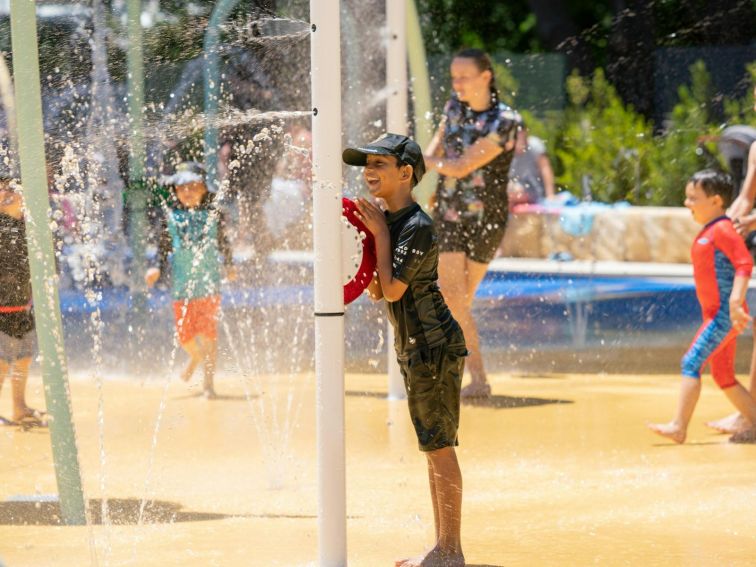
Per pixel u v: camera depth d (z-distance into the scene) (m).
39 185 12.69
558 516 12.41
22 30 12.56
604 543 11.40
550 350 25.30
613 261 41.97
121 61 23.97
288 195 29.67
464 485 13.86
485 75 19.47
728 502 12.89
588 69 50.66
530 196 42.53
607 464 14.88
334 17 10.01
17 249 16.80
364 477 14.20
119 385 21.19
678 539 11.50
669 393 20.16
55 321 12.62
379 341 27.03
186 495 13.45
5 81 15.94
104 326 26.69
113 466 14.88
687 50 46.88
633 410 18.59
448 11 54.88
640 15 47.84
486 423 17.62
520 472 14.48
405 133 19.95
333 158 10.06
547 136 48.12
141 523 12.25
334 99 10.03
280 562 10.86
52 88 21.09
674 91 47.38
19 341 17.14
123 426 17.39
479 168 19.44
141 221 25.73
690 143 45.19
